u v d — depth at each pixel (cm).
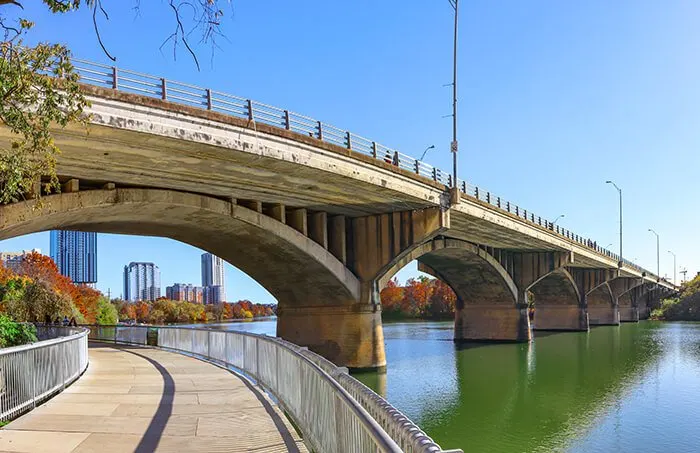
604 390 3316
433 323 11819
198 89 2219
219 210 3020
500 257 6056
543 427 2445
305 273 3841
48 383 1282
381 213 3897
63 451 815
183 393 1336
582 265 8062
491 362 4572
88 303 9594
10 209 2170
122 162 2327
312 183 2956
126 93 1972
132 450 823
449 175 3828
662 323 11538
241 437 903
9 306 4525
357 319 3928
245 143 2348
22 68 997
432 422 2547
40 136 1043
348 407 550
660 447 2125
